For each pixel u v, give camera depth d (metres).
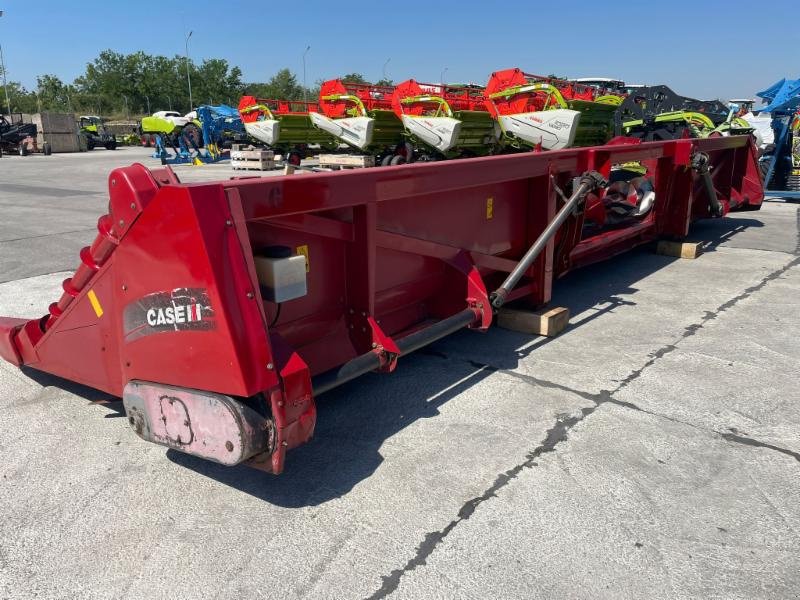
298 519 2.30
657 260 6.51
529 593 1.93
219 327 2.06
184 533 2.23
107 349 2.70
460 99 14.85
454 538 2.19
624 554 2.11
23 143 30.73
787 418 3.07
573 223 4.53
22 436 2.98
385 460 2.71
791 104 11.12
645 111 11.73
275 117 17.83
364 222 2.80
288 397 2.19
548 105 12.56
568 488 2.48
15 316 4.71
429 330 3.21
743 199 7.70
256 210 2.19
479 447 2.81
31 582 2.00
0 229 8.98
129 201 2.16
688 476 2.57
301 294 2.39
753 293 5.22
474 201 3.75
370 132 14.70
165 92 83.50
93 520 2.32
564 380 3.53
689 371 3.63
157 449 2.85
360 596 1.92
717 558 2.09
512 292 4.11
